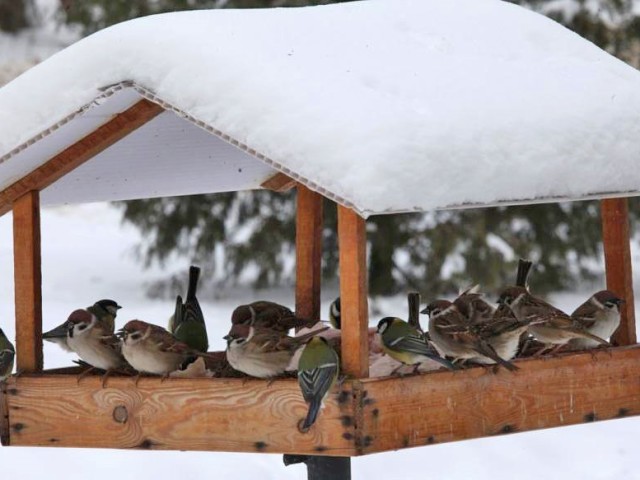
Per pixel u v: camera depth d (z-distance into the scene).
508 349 9.88
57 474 13.98
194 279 11.15
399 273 25.97
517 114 9.17
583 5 25.72
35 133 8.91
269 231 26.88
